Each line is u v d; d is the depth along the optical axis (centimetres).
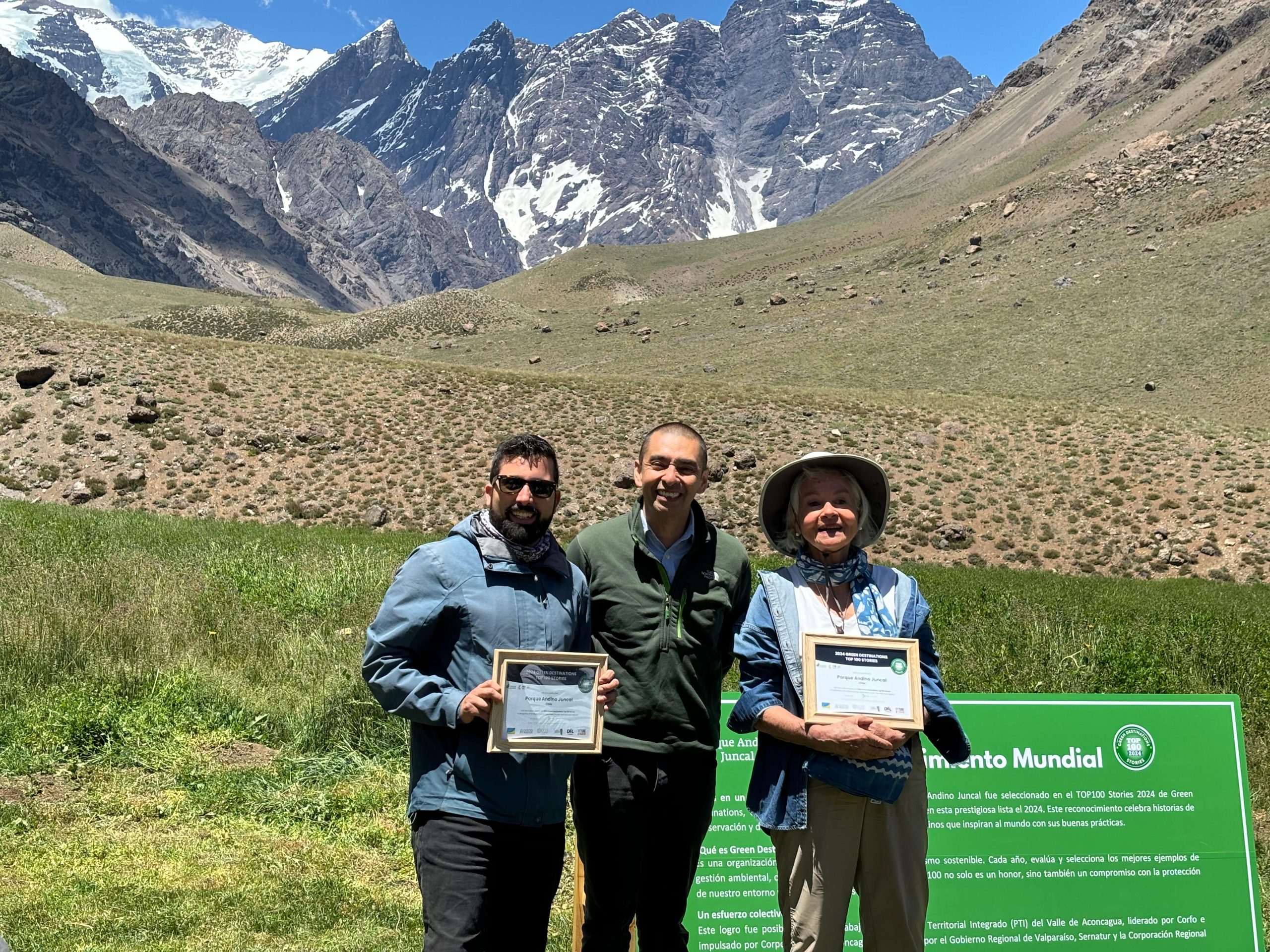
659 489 469
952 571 3228
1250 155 13875
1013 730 551
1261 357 7612
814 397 5075
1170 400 7294
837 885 432
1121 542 3831
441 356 13475
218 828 766
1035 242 13075
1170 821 554
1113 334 8762
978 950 539
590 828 464
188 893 644
